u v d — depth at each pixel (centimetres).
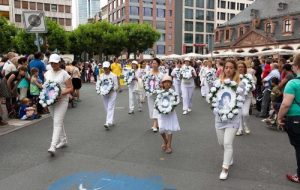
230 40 6278
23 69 1098
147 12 8631
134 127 953
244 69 834
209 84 1541
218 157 662
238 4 9650
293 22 5069
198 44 9175
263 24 5622
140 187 514
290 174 568
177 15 9012
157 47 8725
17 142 775
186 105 1202
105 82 920
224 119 540
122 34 5872
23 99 1075
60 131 691
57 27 5444
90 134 859
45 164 618
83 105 1414
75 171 582
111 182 534
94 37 5747
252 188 511
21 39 5200
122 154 681
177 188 509
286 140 809
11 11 7244
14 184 524
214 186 517
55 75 695
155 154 682
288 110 507
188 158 655
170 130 680
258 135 864
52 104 675
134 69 1312
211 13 9350
